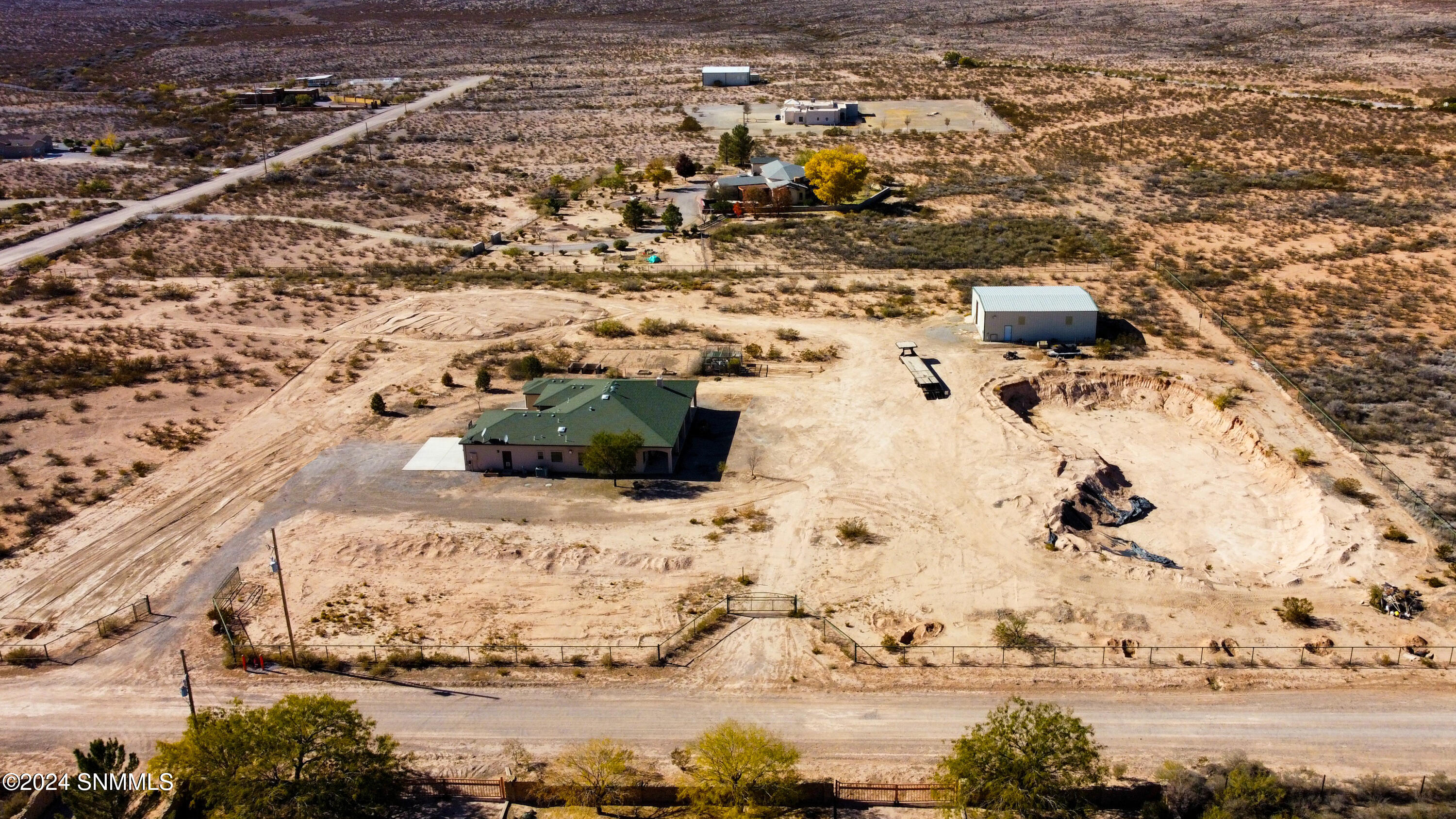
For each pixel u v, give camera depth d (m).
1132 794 40.09
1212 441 71.31
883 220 123.50
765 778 40.25
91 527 60.88
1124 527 60.97
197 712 45.53
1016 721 40.41
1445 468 63.72
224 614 52.78
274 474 67.06
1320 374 77.62
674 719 45.31
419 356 86.12
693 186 144.50
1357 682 46.50
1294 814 39.06
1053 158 148.62
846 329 89.88
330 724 39.91
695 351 85.25
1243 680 46.88
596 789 40.56
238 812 37.78
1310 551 56.38
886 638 50.19
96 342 88.12
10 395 77.50
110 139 167.38
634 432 66.31
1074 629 50.75
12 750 43.88
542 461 66.44
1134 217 120.62
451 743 44.09
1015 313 84.69
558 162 159.00
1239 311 91.56
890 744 43.59
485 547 58.19
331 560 57.53
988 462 66.88
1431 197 122.56
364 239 120.88
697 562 56.84
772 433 71.56
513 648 50.16
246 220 125.69
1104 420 74.94
